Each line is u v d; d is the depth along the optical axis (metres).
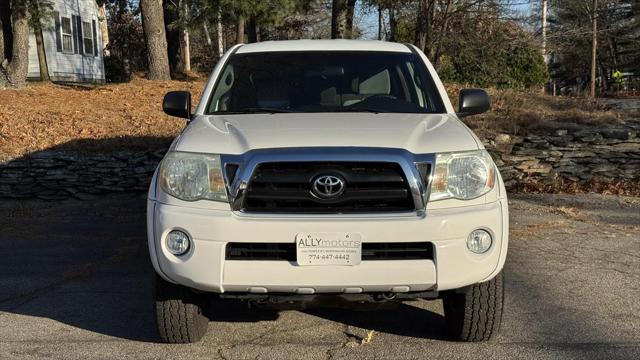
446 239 3.72
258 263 3.72
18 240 7.53
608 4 34.88
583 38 28.84
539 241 7.12
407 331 4.61
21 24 15.33
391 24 18.27
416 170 3.79
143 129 11.52
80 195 9.94
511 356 4.11
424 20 16.11
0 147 10.46
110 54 35.06
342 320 4.86
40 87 15.91
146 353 4.22
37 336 4.55
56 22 25.45
